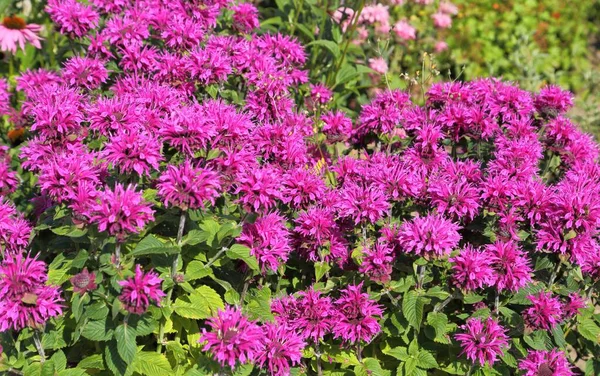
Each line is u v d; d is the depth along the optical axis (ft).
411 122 3.84
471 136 3.77
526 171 3.52
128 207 2.92
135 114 3.30
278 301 3.35
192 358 3.26
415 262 3.22
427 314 3.37
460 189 3.38
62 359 3.11
